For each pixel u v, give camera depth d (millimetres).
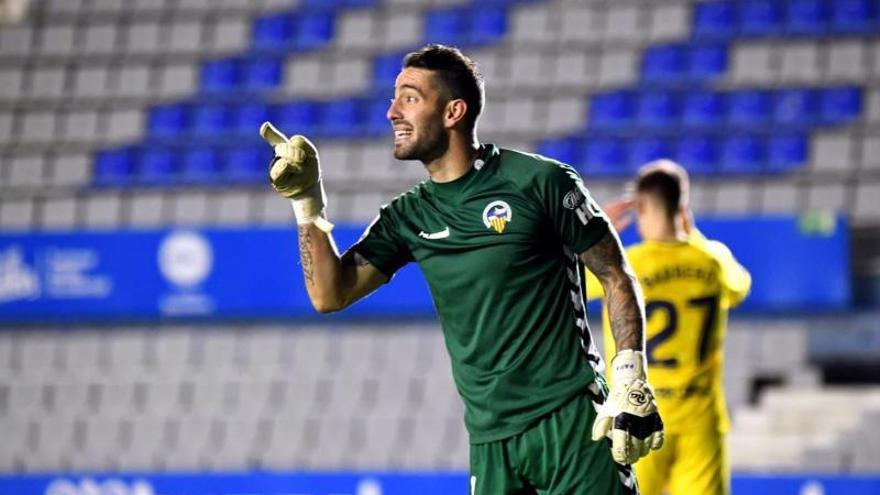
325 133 59375
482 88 13734
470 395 13750
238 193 57062
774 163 54344
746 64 57531
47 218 58094
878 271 49875
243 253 52219
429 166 13703
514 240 13391
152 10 65250
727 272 20422
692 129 56156
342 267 13938
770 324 48906
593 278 19531
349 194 56062
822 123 55312
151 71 63469
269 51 63469
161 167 59906
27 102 63500
